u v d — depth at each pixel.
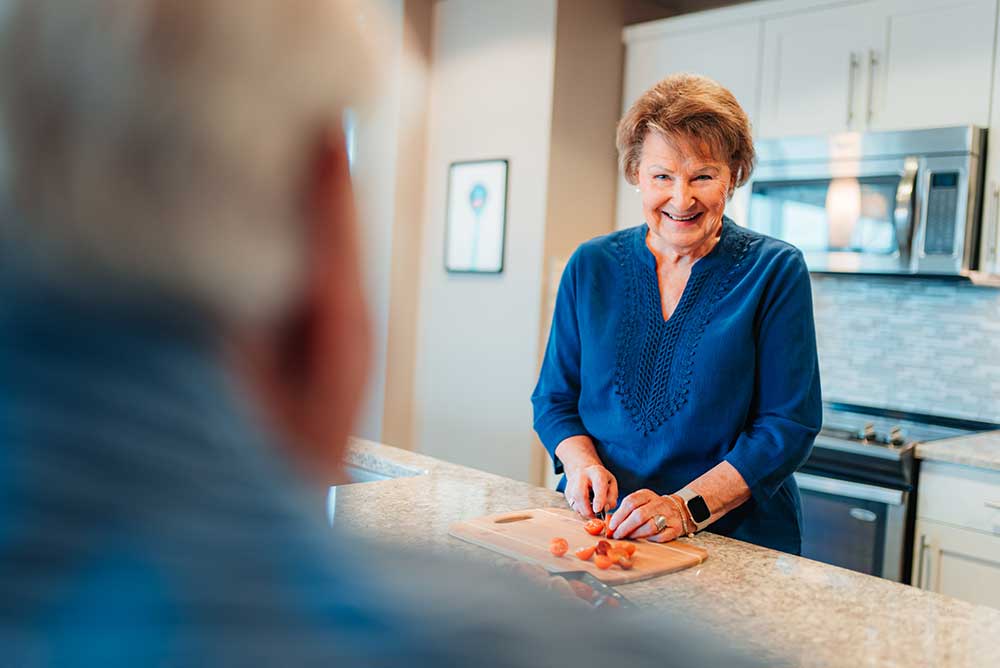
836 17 2.78
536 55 3.23
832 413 2.98
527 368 3.29
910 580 2.32
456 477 1.59
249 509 0.18
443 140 3.58
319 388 0.19
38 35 0.17
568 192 3.29
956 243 2.45
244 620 0.18
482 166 3.40
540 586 0.21
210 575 0.17
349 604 0.18
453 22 3.53
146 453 0.17
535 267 3.25
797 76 2.87
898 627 0.92
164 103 0.17
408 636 0.18
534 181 3.25
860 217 2.63
